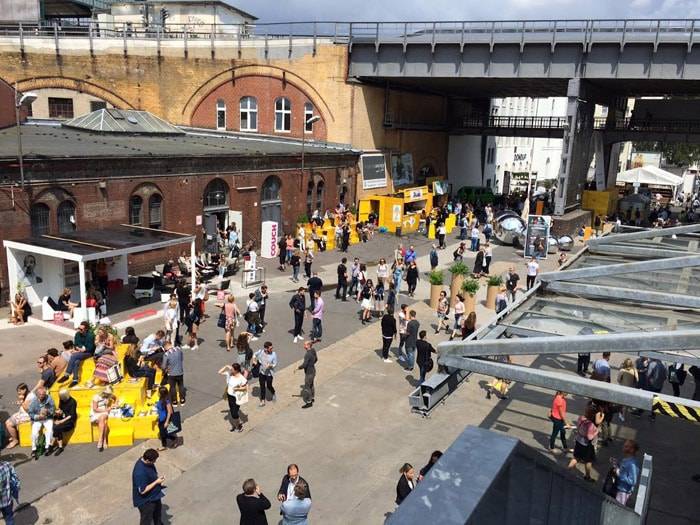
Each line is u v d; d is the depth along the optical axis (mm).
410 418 14000
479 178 62750
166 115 42719
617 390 6238
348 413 14141
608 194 44219
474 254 34500
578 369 16750
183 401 14258
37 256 20094
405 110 46438
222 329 19719
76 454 11812
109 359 13484
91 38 41812
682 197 65312
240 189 29828
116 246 19297
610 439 13273
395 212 38812
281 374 16266
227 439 12703
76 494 10469
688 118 48156
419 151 48719
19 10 47812
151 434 12562
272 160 31656
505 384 15125
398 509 2232
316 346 18562
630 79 35406
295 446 12562
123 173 23766
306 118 40500
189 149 29578
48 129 32688
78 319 18203
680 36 33031
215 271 25906
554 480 4145
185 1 52344
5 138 26594
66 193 21703
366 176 41156
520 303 10438
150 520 9133
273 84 40656
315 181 35781
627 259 15703
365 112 40906
